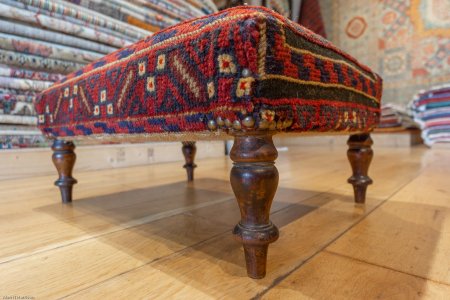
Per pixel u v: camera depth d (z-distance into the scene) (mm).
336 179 1109
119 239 537
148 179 1184
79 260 451
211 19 378
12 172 1239
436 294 340
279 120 352
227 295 346
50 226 616
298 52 384
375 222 604
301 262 427
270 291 352
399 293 343
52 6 1331
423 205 725
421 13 2852
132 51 495
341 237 523
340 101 494
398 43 2988
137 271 413
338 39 3332
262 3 2684
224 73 347
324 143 3219
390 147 2672
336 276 385
